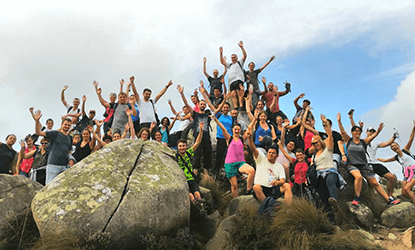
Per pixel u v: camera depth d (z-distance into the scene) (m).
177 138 11.19
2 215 6.11
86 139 8.62
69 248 4.80
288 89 13.14
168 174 6.42
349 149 7.91
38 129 7.28
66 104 11.88
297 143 9.60
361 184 7.12
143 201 5.61
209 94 13.87
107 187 5.68
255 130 9.55
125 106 9.73
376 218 7.21
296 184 7.45
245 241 5.36
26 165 9.15
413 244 5.77
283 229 5.46
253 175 7.54
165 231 5.67
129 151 6.71
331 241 5.25
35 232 5.91
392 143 8.43
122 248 5.28
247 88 13.27
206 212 7.04
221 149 9.91
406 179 8.02
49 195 5.55
